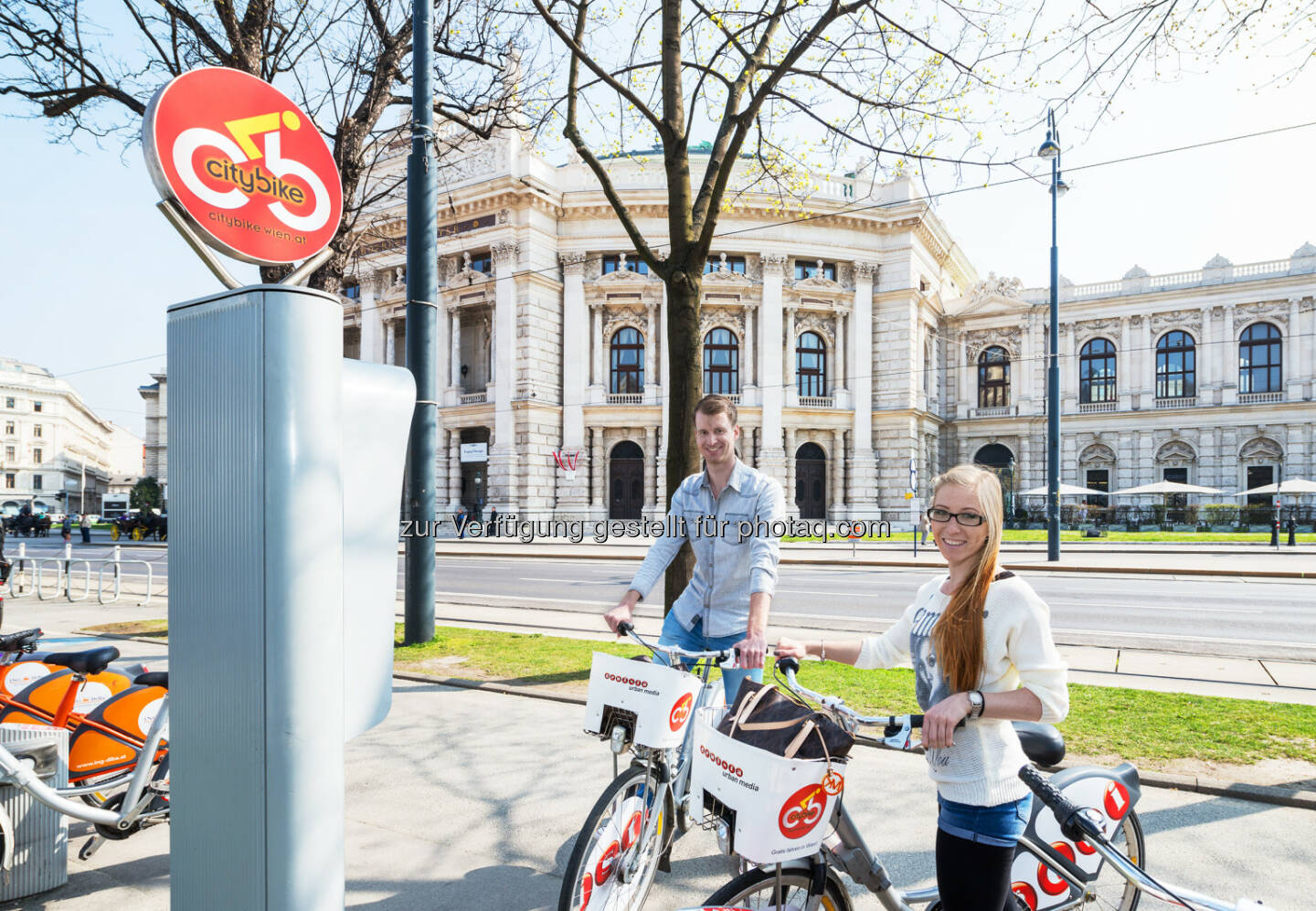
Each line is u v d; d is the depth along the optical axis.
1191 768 4.49
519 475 33.69
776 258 35.66
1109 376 41.97
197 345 2.04
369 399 2.27
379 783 4.40
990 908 1.94
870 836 3.65
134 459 171.75
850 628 10.31
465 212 34.84
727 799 1.88
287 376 1.89
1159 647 8.77
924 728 1.85
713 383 36.38
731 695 3.30
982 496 1.99
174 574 2.09
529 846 3.64
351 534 2.19
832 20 6.72
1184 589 14.55
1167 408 40.31
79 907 3.17
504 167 33.50
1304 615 11.13
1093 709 5.73
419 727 5.42
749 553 3.39
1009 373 43.47
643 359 36.12
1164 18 5.89
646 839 2.72
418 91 8.45
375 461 2.28
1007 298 42.88
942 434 44.53
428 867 3.44
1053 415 20.84
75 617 11.04
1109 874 3.00
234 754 1.92
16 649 4.31
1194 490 35.22
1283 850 3.49
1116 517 40.06
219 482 1.98
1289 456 38.03
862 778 4.41
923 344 40.19
